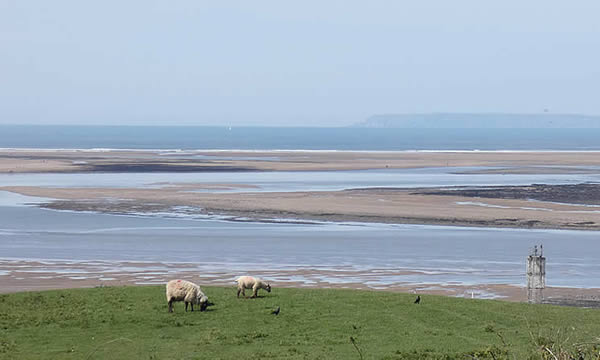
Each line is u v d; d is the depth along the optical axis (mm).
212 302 33562
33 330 29078
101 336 28328
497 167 163250
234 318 30781
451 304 33781
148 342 27531
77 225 74812
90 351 26500
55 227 73438
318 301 33875
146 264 55469
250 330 29156
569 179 131125
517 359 24703
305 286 48000
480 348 26625
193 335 28500
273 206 89062
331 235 70000
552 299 44531
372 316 31266
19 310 32094
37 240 66125
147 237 68000
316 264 56000
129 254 59656
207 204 90688
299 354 26078
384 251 61781
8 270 52781
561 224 78062
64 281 49125
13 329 29188
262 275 51688
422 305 33344
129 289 36844
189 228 73375
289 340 27922
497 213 84812
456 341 27875
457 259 58469
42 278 50094
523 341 27875
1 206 88688
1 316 30984
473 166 166125
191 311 31844
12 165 154750
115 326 29672
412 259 58312
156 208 87625
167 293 31719
